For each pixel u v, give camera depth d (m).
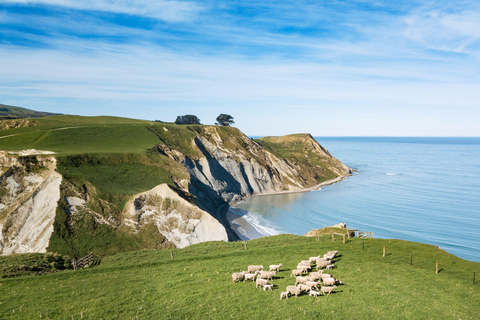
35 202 54.00
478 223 78.19
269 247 38.19
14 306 21.83
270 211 92.81
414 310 21.28
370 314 20.39
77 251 47.81
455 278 28.72
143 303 22.06
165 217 59.69
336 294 23.42
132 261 35.53
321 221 82.06
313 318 19.61
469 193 114.12
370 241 40.31
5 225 50.28
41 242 48.44
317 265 29.41
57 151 69.06
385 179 148.38
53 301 22.69
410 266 31.34
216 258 33.91
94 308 21.30
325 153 182.25
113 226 54.69
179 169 77.00
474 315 21.23
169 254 38.03
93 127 95.62
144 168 71.12
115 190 61.19
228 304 21.53
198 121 199.38
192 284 25.61
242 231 73.12
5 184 56.69
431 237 68.19
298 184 131.12
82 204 55.41
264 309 20.75
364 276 27.61
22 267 31.55
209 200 89.38
